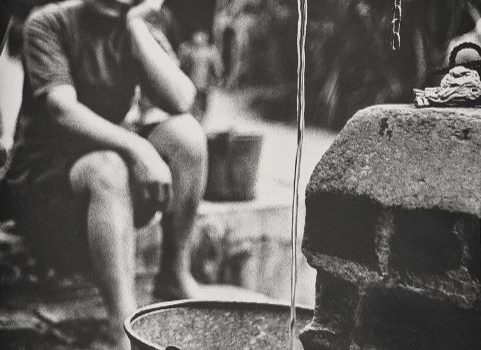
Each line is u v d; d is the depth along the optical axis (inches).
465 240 45.8
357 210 51.5
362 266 51.2
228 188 140.6
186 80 126.3
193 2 142.3
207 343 67.8
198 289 129.0
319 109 214.5
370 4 197.2
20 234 117.9
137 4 126.0
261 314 68.7
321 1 211.3
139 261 123.3
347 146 53.2
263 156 183.3
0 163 118.2
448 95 51.2
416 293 48.4
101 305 117.7
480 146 46.2
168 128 124.2
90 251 117.0
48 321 117.2
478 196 45.2
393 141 50.6
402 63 183.2
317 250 54.3
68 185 117.2
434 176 47.7
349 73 204.1
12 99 118.0
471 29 141.2
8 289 116.7
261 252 142.4
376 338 50.5
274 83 217.3
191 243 129.3
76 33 119.3
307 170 179.0
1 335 115.8
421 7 165.8
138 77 124.0
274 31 217.5
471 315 45.8
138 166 118.2
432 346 47.8
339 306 53.2
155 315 65.6
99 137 117.3
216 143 139.9
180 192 125.2
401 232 49.0
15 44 117.8
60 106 116.4
